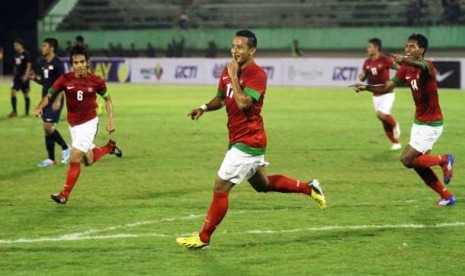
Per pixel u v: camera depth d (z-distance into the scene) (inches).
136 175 1197.1
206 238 740.7
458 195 1031.0
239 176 737.0
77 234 805.9
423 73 930.1
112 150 1055.6
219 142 1598.2
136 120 2025.1
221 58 3560.5
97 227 840.3
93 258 713.0
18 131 1782.7
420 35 940.6
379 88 960.9
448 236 797.9
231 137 742.5
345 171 1236.5
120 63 3634.4
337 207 947.3
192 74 3499.0
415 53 937.5
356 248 749.3
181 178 1170.0
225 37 3909.9
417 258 712.4
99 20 4271.7
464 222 862.5
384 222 863.1
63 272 668.1
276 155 1418.6
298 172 1232.8
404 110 2305.6
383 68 1489.9
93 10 4276.6
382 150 1480.1
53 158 1301.7
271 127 1866.4
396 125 1477.6
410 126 1913.1
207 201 989.8
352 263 695.7
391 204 967.6
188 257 716.7
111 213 915.4
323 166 1290.6
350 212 918.4
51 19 4128.9
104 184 1115.9
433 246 756.6
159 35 3983.8
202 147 1523.1
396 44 3673.7
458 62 2989.7
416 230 824.3
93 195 1030.4
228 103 735.7
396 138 1483.8
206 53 3855.8
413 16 3742.6
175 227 840.3
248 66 725.9
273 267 682.8
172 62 3535.9
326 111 2256.4
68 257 716.7
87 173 1214.3
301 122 1973.4
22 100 2682.1
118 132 1774.1
